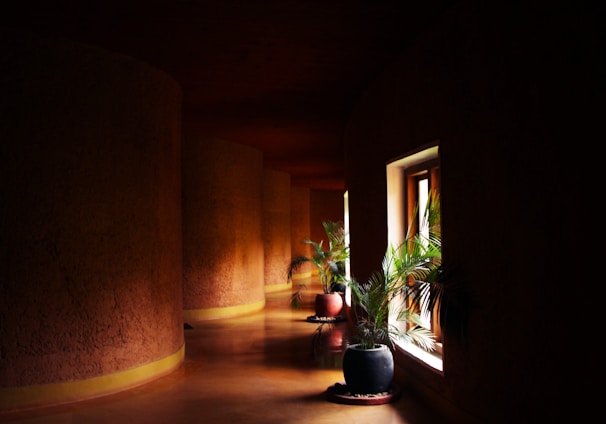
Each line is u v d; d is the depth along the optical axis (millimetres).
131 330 5863
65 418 4777
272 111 8648
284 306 12641
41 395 5141
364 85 7156
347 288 10234
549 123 3186
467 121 4191
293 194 20969
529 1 3387
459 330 4047
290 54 5969
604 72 2744
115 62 5852
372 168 6895
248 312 11375
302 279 20781
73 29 5258
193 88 7320
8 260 5055
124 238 5844
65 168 5398
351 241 8633
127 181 5910
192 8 4793
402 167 6180
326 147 12023
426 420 4578
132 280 5910
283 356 7328
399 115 5746
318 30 5281
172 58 6109
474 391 4062
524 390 3424
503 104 3676
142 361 5980
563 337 3059
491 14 3834
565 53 3045
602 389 2758
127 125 5938
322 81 6984
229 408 5035
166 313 6457
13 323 5051
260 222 12203
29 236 5168
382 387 5188
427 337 5176
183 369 6617
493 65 3801
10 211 5086
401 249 5969
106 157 5711
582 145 2910
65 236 5367
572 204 2992
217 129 9984
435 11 4777
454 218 4414
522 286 3459
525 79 3422
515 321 3533
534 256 3332
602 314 2766
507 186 3633
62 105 5406
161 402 5246
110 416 4828
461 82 4289
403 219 6133
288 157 13648
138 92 6090
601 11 2768
